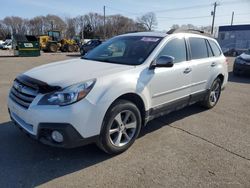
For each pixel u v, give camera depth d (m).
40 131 3.14
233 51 36.22
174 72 4.39
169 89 4.36
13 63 16.86
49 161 3.51
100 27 82.00
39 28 94.56
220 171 3.41
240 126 5.07
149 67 3.97
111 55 4.48
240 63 11.52
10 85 8.43
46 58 22.56
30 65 15.68
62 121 3.05
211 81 5.62
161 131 4.65
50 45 34.03
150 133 4.54
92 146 3.93
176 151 3.91
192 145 4.14
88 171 3.31
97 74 3.45
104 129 3.42
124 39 4.79
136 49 4.32
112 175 3.25
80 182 3.09
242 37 38.88
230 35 40.25
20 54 24.69
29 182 3.06
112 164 3.49
